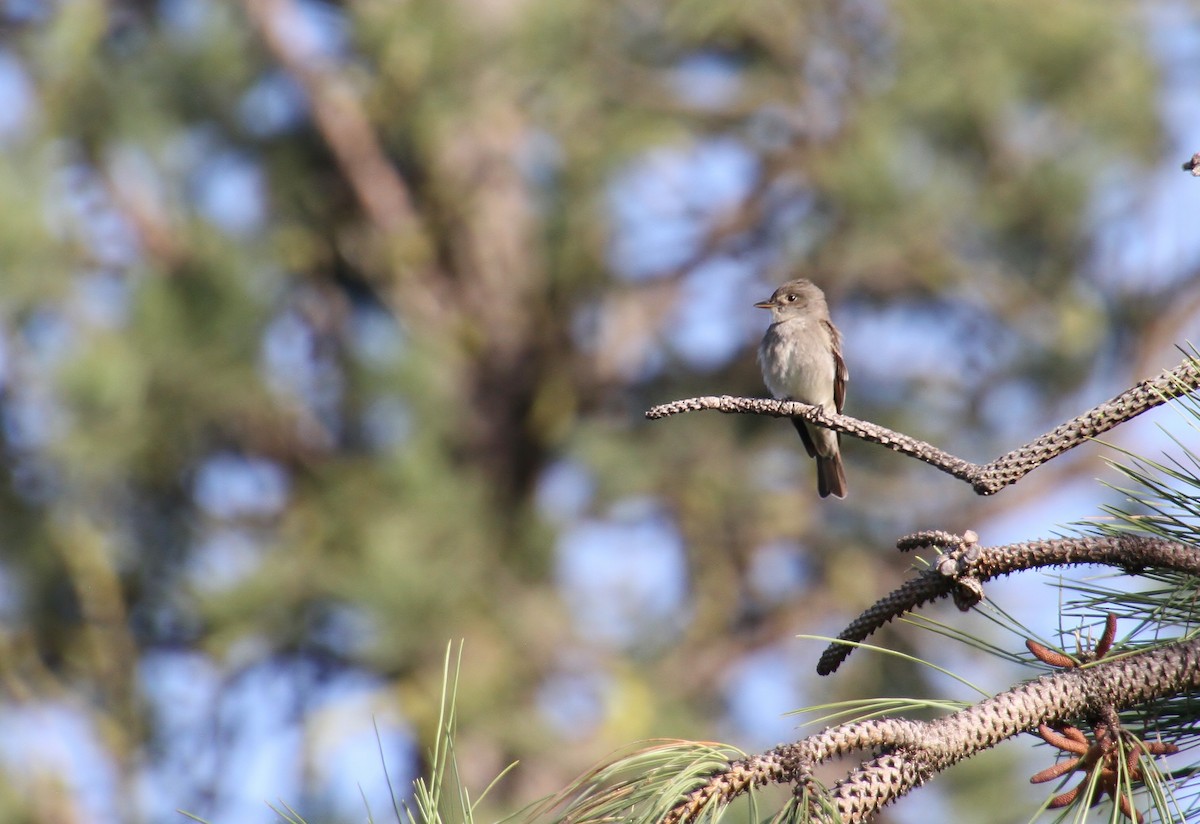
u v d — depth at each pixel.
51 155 11.76
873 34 13.59
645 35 13.51
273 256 13.01
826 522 14.88
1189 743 3.61
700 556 15.12
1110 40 12.51
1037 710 3.44
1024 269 13.05
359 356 13.06
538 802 3.24
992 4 12.62
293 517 12.82
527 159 14.26
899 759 3.25
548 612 12.93
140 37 13.15
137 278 11.94
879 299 14.03
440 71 12.86
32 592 12.38
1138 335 13.38
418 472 12.62
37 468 11.89
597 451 14.04
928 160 12.87
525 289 15.32
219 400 12.07
